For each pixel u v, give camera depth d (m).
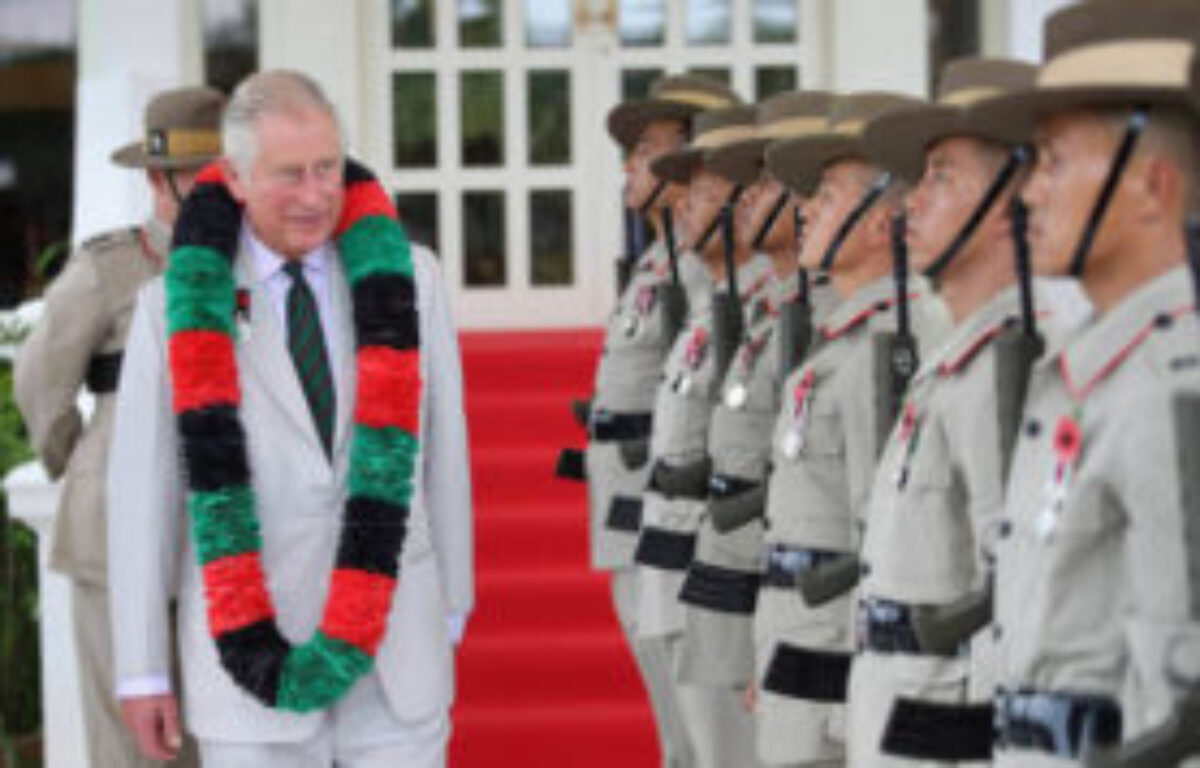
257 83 3.74
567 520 7.59
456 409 4.04
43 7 10.94
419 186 10.29
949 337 3.34
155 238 4.84
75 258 4.80
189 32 10.05
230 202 3.86
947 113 3.21
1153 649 2.33
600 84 10.29
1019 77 3.53
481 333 9.90
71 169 10.97
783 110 4.75
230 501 3.67
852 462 3.82
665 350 5.72
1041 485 2.61
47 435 4.85
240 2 10.15
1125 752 2.32
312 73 9.95
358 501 3.72
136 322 3.88
